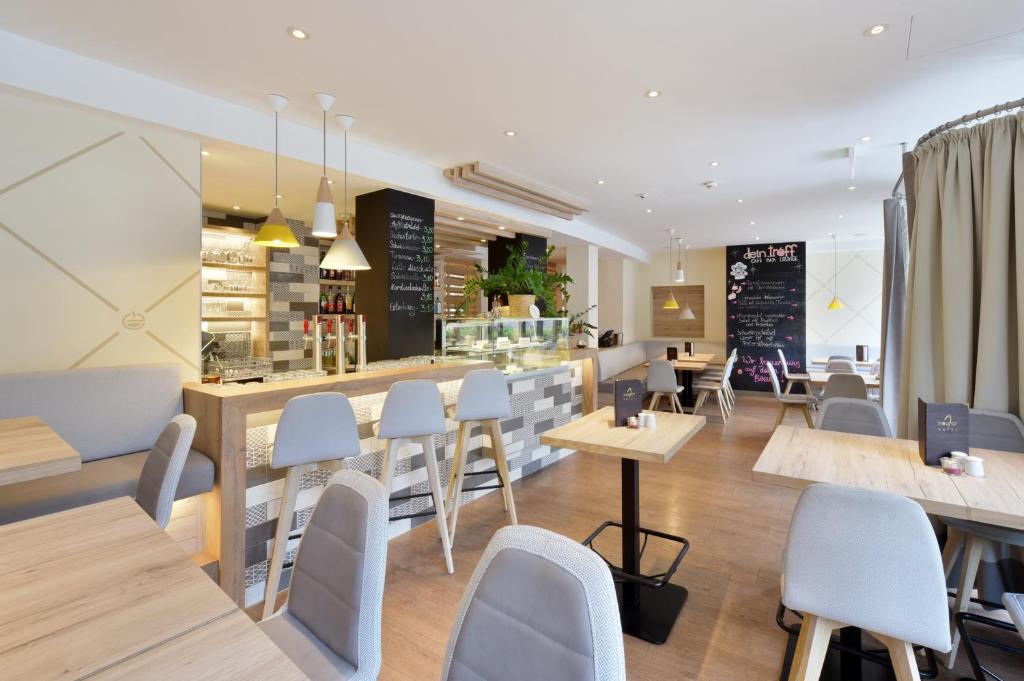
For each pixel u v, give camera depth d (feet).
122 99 8.95
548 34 7.96
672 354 26.40
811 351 30.48
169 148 10.01
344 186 14.14
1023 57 8.79
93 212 9.13
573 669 2.79
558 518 11.67
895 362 12.15
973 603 7.93
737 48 8.44
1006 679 6.43
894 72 9.32
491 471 12.07
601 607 2.82
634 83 9.67
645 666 6.75
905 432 9.30
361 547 3.98
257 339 19.76
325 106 10.30
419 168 14.53
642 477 14.62
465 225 19.88
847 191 18.02
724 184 17.10
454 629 3.34
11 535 3.74
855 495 4.34
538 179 16.46
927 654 6.44
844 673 6.43
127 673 2.26
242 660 2.39
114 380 8.80
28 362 8.50
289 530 7.87
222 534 7.86
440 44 8.22
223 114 10.27
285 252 19.54
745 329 30.76
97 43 8.14
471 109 10.85
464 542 10.39
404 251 14.89
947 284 8.46
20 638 2.50
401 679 6.47
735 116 11.32
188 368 10.31
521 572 3.16
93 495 7.16
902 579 4.21
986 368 7.91
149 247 9.78
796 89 10.02
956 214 8.43
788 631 6.75
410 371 10.83
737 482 14.17
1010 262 7.89
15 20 7.48
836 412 8.97
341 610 4.00
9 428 6.44
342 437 8.13
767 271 30.25
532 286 16.26
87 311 9.09
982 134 8.15
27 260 8.48
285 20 7.52
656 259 36.55
